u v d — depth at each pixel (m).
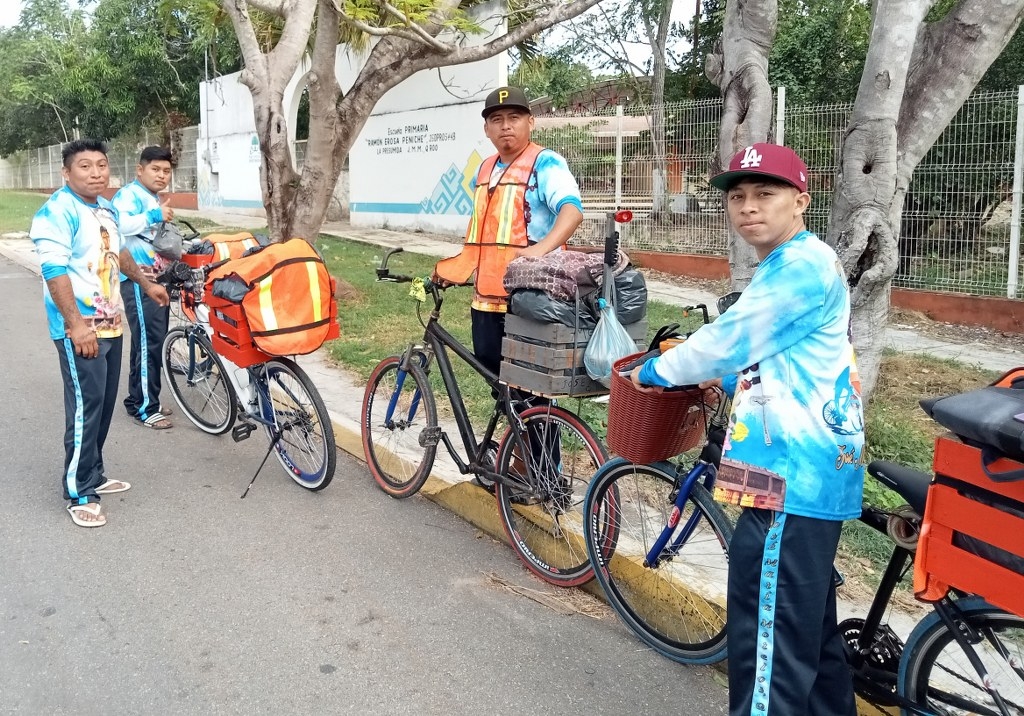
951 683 2.36
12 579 3.51
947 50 4.56
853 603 3.21
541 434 3.61
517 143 3.73
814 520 2.18
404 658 3.00
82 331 3.86
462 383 6.15
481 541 3.98
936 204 8.77
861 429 2.25
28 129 35.22
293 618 3.25
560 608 3.40
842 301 2.19
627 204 11.94
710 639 2.92
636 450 2.72
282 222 8.90
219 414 5.32
